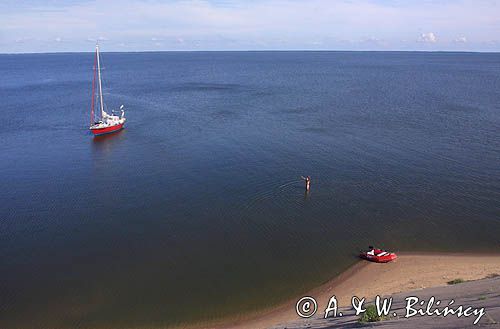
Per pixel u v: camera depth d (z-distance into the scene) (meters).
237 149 80.88
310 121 103.69
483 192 60.88
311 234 49.75
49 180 66.38
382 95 145.38
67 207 56.72
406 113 112.44
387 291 38.12
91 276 42.09
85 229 50.97
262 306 37.66
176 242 48.16
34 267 43.47
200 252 46.19
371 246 45.75
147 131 95.62
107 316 36.59
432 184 63.84
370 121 103.12
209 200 58.56
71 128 99.25
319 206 56.72
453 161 73.56
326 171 69.12
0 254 45.62
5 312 37.16
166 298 38.88
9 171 70.31
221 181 65.19
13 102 134.00
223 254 45.81
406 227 51.31
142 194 60.81
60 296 39.16
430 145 82.81
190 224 52.06
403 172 68.62
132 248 46.97
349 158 75.31
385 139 87.06
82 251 46.34
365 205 57.00
